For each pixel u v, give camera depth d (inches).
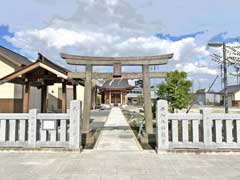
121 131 444.5
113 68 355.6
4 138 276.8
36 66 423.2
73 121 271.4
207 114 267.7
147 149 287.1
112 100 1800.0
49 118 276.2
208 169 205.9
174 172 197.5
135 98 2193.7
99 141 339.0
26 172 196.9
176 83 503.2
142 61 355.9
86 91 350.0
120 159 238.5
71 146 269.0
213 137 277.9
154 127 467.5
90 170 202.1
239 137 267.3
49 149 269.1
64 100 480.1
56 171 199.3
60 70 442.0
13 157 245.6
